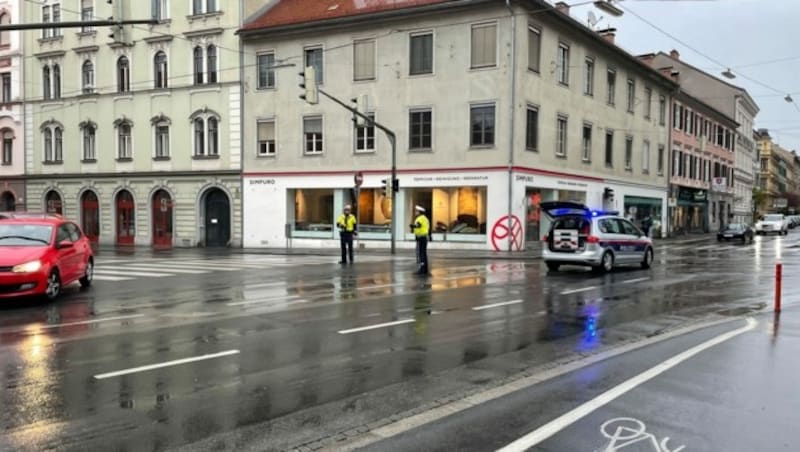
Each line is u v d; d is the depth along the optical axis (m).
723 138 60.34
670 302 12.27
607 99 35.69
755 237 48.19
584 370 6.83
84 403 5.64
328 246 31.27
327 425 5.10
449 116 28.28
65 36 37.28
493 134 27.41
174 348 7.90
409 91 29.08
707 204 56.06
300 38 31.44
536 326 9.55
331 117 30.86
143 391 6.02
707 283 15.65
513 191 27.11
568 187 31.61
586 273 18.17
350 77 30.39
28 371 6.75
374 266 20.41
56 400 5.73
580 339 8.58
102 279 16.19
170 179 34.59
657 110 43.12
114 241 36.38
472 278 16.64
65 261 12.85
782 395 5.81
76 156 37.34
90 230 37.44
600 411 5.39
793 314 10.73
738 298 12.95
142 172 35.25
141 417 5.27
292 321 9.88
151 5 34.72
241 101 32.78
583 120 32.97
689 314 10.80
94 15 36.50
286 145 31.95
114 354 7.56
